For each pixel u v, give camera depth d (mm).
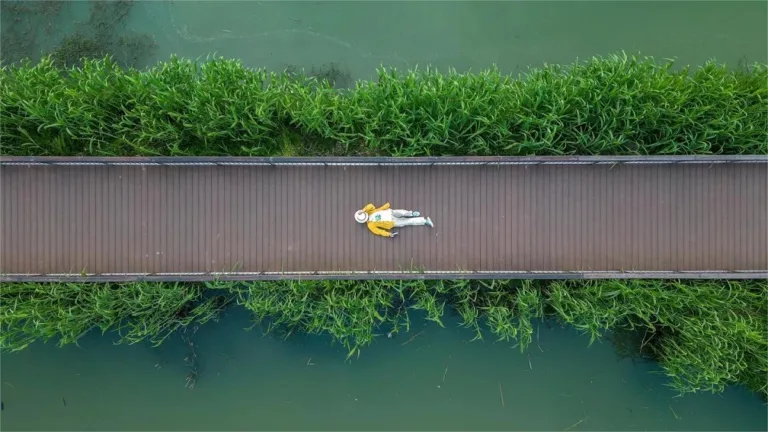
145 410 15438
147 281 13914
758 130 14000
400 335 15500
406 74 16078
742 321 13508
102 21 16062
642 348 15453
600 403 15469
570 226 14195
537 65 16141
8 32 16047
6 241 13984
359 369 15531
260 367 15500
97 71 14281
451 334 15508
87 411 15391
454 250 14234
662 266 14211
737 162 14102
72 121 14188
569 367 15539
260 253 14172
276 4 16281
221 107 14312
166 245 14094
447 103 13984
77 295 14180
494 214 14203
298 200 14156
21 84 14203
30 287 13891
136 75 14359
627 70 14664
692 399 15453
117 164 13930
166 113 14242
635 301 14125
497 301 14617
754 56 15992
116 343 14336
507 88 14328
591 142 14156
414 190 14172
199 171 14031
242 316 15422
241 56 16234
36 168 13930
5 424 15359
